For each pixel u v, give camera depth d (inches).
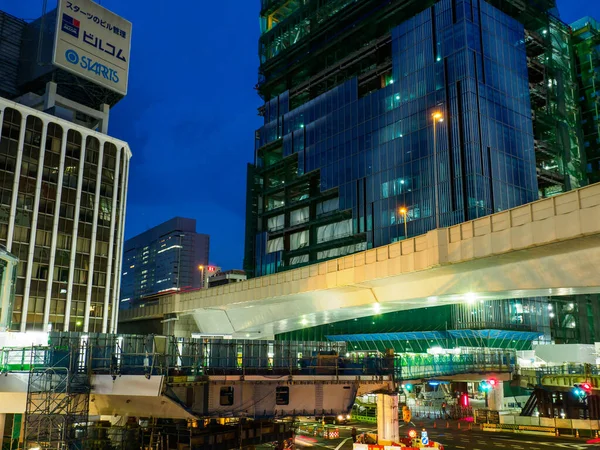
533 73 4212.6
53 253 3294.8
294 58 5339.6
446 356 2669.8
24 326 3097.9
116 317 3567.9
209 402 1002.7
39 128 3368.6
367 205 4015.8
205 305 2731.3
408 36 3961.6
